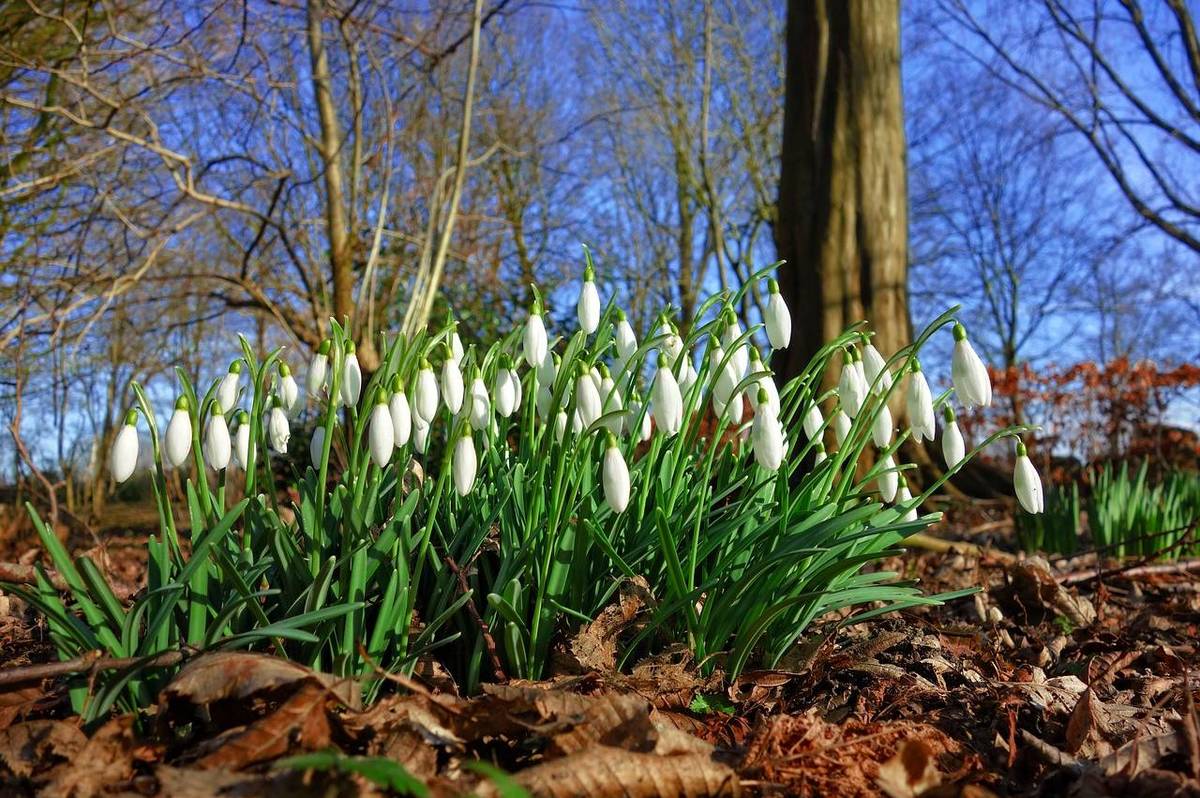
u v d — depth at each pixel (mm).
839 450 2617
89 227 8523
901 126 8039
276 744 1699
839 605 2615
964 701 2533
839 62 7871
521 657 2293
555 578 2355
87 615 1978
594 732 1891
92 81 8430
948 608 4266
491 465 2719
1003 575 5012
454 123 12531
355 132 9234
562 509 2400
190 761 1789
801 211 7895
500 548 2488
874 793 1905
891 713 2453
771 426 2289
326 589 2152
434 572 2527
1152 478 11586
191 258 10266
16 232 8812
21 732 1861
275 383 2553
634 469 2773
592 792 1696
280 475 9664
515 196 15227
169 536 2264
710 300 2564
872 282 7727
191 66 7961
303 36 9703
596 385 2365
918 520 2387
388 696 2195
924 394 2510
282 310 10648
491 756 1915
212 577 2252
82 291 8828
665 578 2701
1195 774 1925
